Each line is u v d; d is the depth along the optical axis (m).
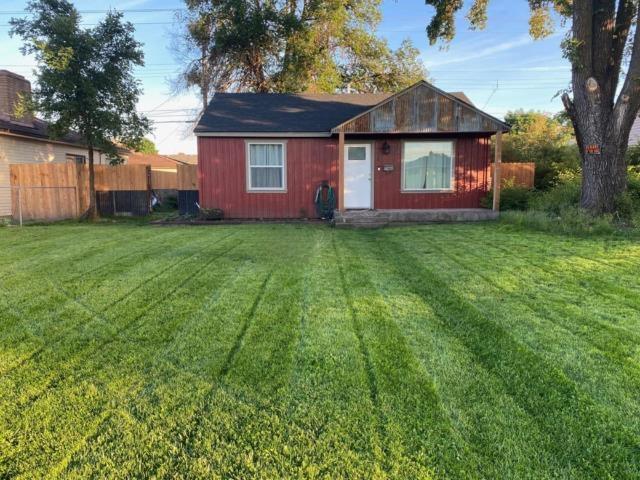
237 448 2.26
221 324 3.86
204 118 12.85
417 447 2.24
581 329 3.63
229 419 2.49
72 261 6.27
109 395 2.74
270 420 2.48
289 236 8.79
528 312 4.04
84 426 2.44
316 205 12.66
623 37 9.05
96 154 19.27
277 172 12.62
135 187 14.72
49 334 3.68
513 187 12.84
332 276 5.40
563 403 2.59
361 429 2.39
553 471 2.07
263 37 20.73
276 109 13.61
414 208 12.70
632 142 19.06
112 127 12.44
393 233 9.04
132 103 12.98
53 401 2.68
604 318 3.85
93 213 13.50
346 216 10.63
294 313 4.10
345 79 24.34
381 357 3.20
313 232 9.53
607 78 9.06
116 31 12.21
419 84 10.77
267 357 3.22
